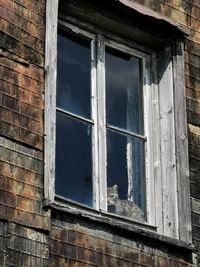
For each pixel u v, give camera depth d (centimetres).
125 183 1633
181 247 1591
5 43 1492
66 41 1647
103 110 1633
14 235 1404
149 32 1694
